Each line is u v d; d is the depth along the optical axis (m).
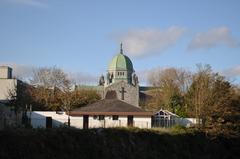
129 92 138.12
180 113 88.88
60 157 41.91
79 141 45.88
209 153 65.31
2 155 36.03
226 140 69.50
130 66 181.62
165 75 120.75
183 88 115.06
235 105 73.38
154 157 55.19
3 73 91.81
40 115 79.38
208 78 76.62
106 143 49.66
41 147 40.44
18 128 42.06
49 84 108.38
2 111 68.94
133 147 53.44
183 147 61.75
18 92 82.12
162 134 59.69
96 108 79.00
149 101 128.50
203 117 71.38
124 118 78.19
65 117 78.81
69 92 99.75
